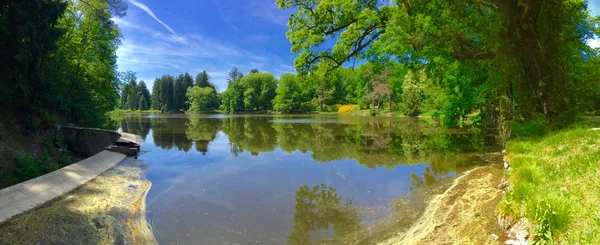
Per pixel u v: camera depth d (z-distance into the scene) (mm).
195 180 9062
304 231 5344
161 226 5617
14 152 10188
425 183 8031
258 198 7238
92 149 17500
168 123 37438
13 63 11852
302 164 11117
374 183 8320
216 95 110375
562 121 8391
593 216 3201
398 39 12648
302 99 81750
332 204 6723
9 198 6621
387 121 34312
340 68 17250
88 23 24469
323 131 23453
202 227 5562
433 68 13773
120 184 8719
